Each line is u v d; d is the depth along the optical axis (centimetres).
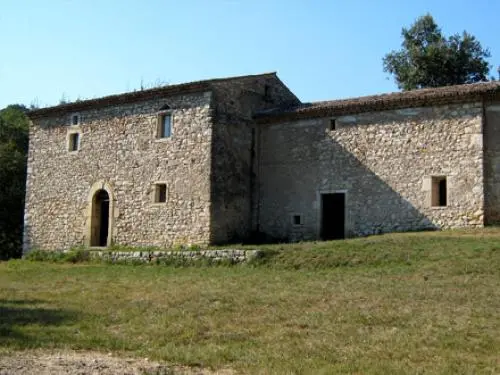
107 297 1284
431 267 1392
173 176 2188
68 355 796
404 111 2002
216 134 2130
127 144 2336
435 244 1573
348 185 2078
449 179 1895
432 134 1942
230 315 1041
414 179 1958
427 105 1959
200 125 2138
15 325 976
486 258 1398
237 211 2195
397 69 3659
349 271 1477
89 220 2416
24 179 3550
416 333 872
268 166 2259
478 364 728
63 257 2261
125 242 2286
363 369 707
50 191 2562
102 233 2455
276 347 823
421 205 1934
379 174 2023
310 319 983
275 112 2248
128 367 733
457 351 782
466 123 1886
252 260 1722
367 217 2028
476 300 1066
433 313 986
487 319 936
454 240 1600
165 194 2216
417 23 3662
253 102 2317
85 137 2480
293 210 2181
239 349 816
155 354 793
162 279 1553
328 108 2119
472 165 1861
